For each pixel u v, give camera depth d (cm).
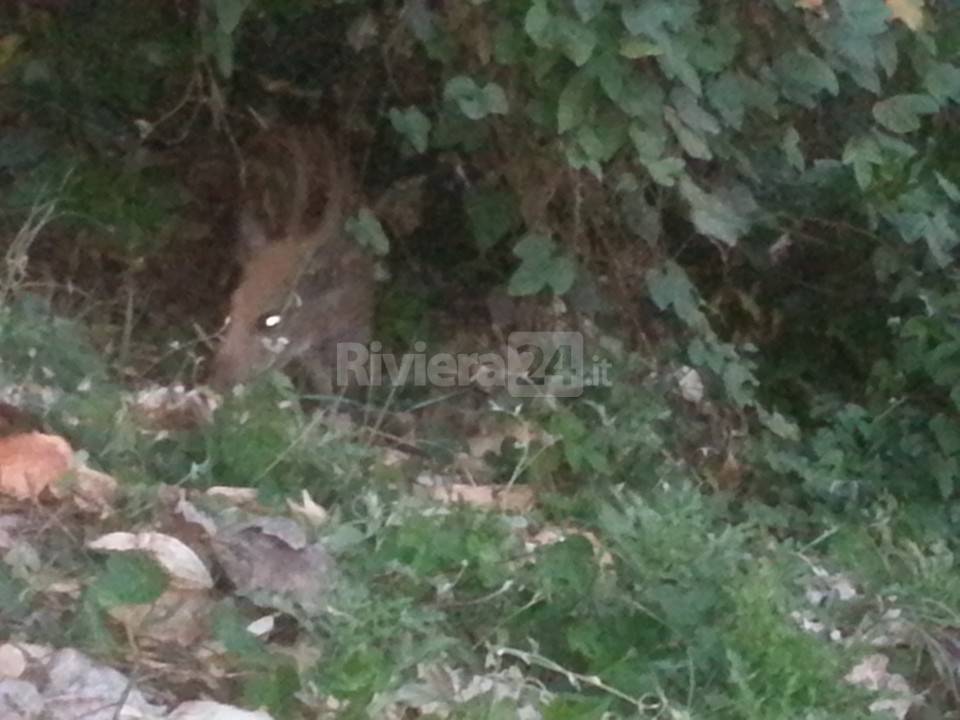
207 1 312
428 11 295
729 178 328
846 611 259
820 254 370
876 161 317
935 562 278
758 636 212
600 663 209
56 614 188
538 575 221
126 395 281
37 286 329
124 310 354
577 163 282
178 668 183
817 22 292
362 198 365
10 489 212
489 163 327
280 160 369
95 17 379
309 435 269
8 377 254
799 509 318
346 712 178
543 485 291
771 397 372
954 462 324
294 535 209
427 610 207
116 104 382
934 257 328
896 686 238
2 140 370
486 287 369
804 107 317
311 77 373
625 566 230
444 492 274
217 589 201
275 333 338
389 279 368
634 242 327
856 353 372
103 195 370
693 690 205
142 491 218
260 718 171
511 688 198
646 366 325
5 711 161
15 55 377
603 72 271
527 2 276
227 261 377
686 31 279
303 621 194
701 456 327
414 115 302
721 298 373
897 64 318
